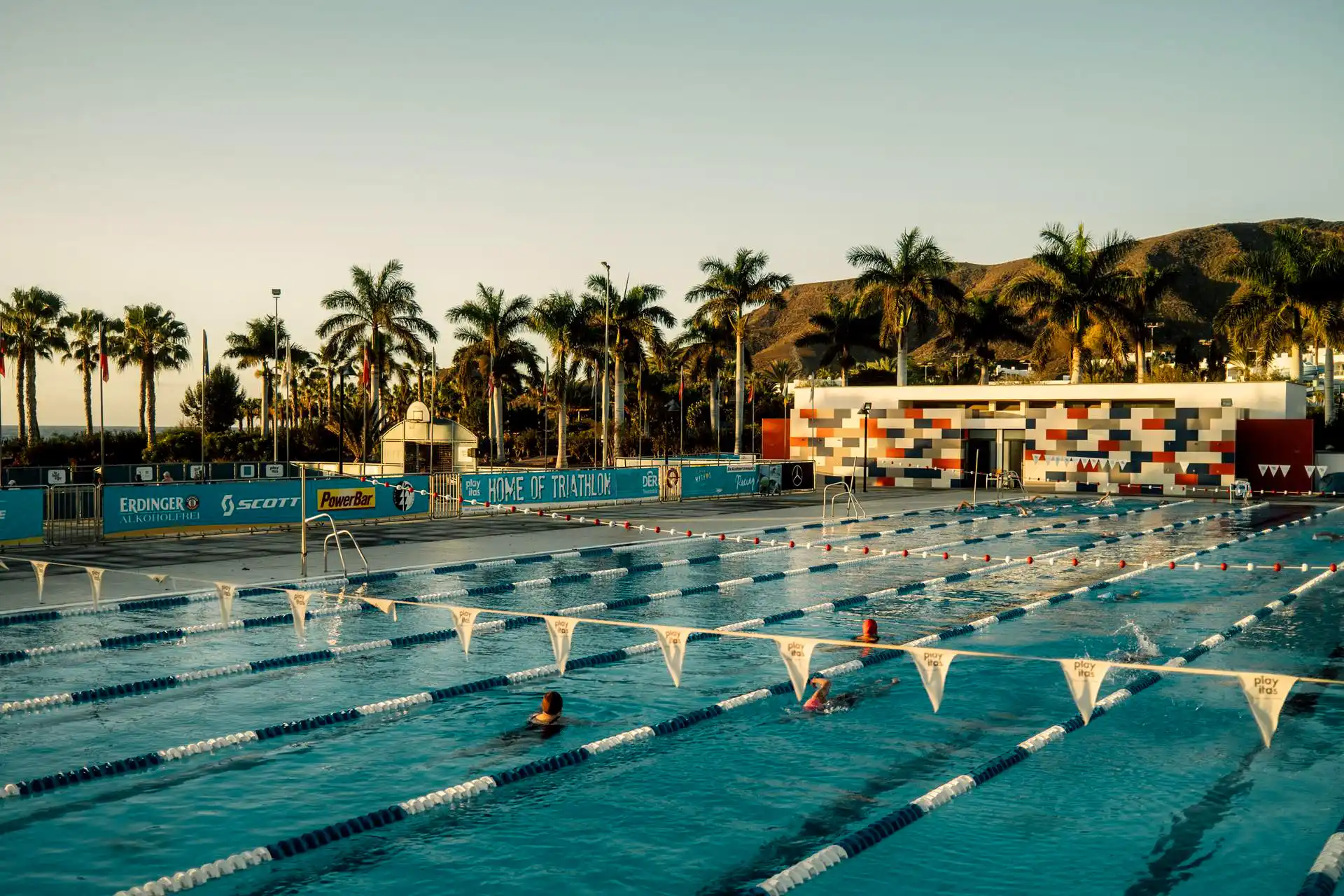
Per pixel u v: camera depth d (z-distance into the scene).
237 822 8.66
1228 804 9.23
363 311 65.31
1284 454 48.34
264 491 30.09
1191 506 43.38
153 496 27.89
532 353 70.25
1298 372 61.75
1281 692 8.13
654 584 21.53
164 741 10.84
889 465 56.41
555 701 11.53
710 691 12.97
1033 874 7.80
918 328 65.12
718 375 78.38
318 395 104.19
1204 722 11.73
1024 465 52.91
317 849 8.21
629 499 42.22
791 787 9.63
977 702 12.52
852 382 89.12
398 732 11.27
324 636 15.88
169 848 8.13
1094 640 16.19
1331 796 9.42
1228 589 21.23
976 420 54.56
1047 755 10.59
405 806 9.05
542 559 24.84
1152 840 8.43
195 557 24.14
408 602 12.75
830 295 78.50
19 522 25.75
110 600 18.12
